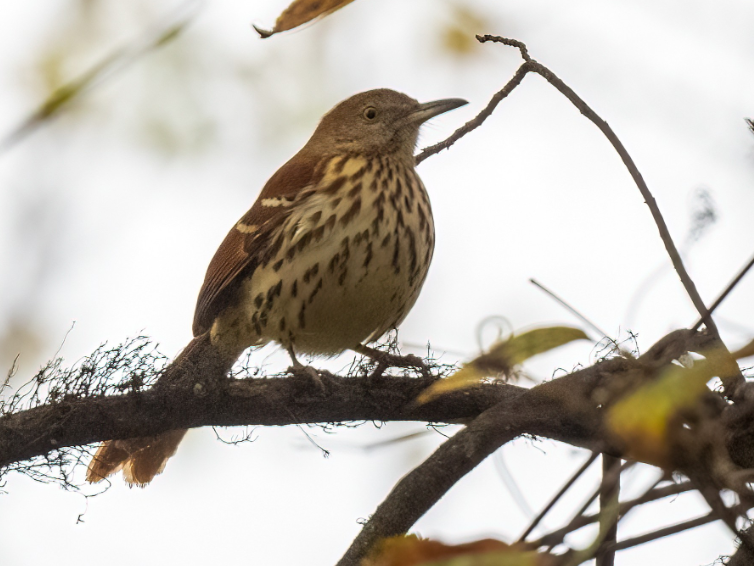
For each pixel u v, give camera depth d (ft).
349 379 25.76
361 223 31.53
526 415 19.27
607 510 13.15
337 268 31.53
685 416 14.43
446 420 25.88
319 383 25.02
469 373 14.28
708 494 14.17
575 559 12.26
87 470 26.37
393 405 25.58
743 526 14.24
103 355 22.94
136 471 30.55
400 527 19.27
